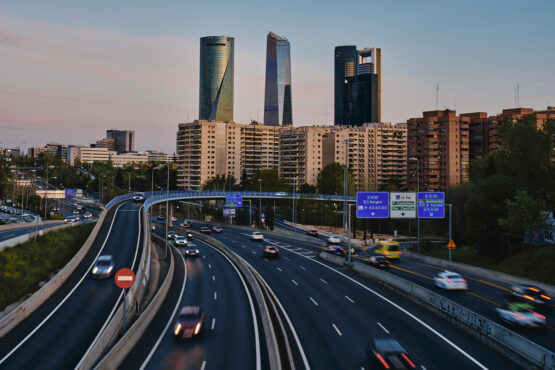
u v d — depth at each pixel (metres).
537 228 54.44
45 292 33.44
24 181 170.62
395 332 26.25
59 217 119.19
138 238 60.00
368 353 20.72
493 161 79.06
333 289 39.25
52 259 47.47
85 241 56.94
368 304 33.53
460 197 80.00
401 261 58.31
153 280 43.97
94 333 25.41
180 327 24.77
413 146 165.62
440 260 56.75
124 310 24.16
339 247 61.59
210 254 63.34
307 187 169.12
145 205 84.62
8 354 22.09
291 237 87.12
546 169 65.19
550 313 29.39
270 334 23.20
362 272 46.53
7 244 44.91
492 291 37.03
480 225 67.88
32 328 26.39
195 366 20.53
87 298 33.50
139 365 20.64
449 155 158.88
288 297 35.81
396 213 50.16
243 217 126.44
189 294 37.34
